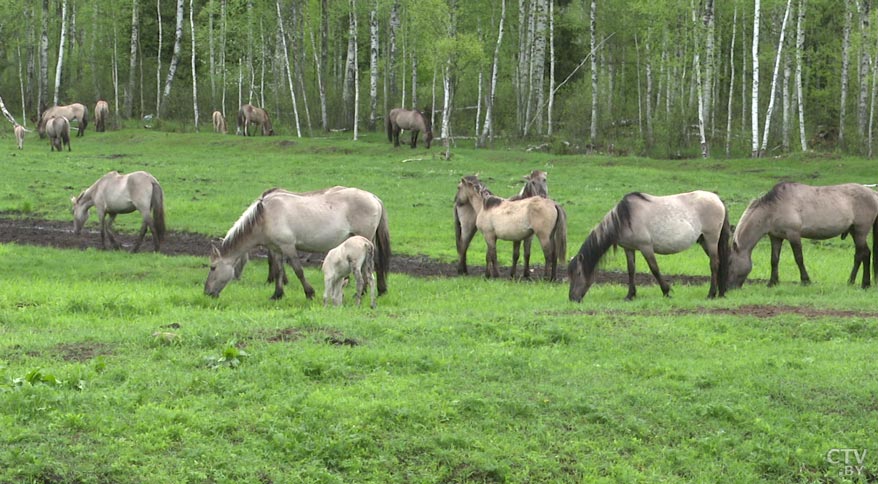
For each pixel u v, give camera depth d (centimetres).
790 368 1108
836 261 2272
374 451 871
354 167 3803
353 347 1133
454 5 4778
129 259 2030
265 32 6066
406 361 1080
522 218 1861
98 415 877
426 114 4725
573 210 2872
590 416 956
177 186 3216
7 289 1585
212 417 895
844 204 1717
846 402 1011
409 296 1664
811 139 5284
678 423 962
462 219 2014
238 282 1808
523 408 957
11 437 817
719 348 1203
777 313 1390
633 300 1583
